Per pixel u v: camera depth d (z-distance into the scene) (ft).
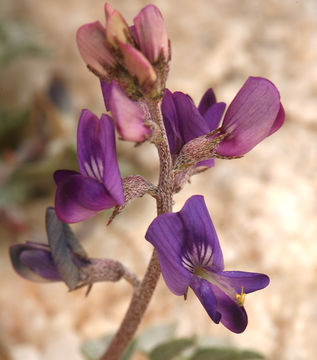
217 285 0.20
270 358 0.37
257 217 0.43
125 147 0.47
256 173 0.46
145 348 0.34
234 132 0.20
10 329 0.39
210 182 0.45
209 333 0.38
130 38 0.18
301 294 0.39
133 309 0.25
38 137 0.48
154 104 0.19
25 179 0.46
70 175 0.20
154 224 0.19
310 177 0.46
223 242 0.42
